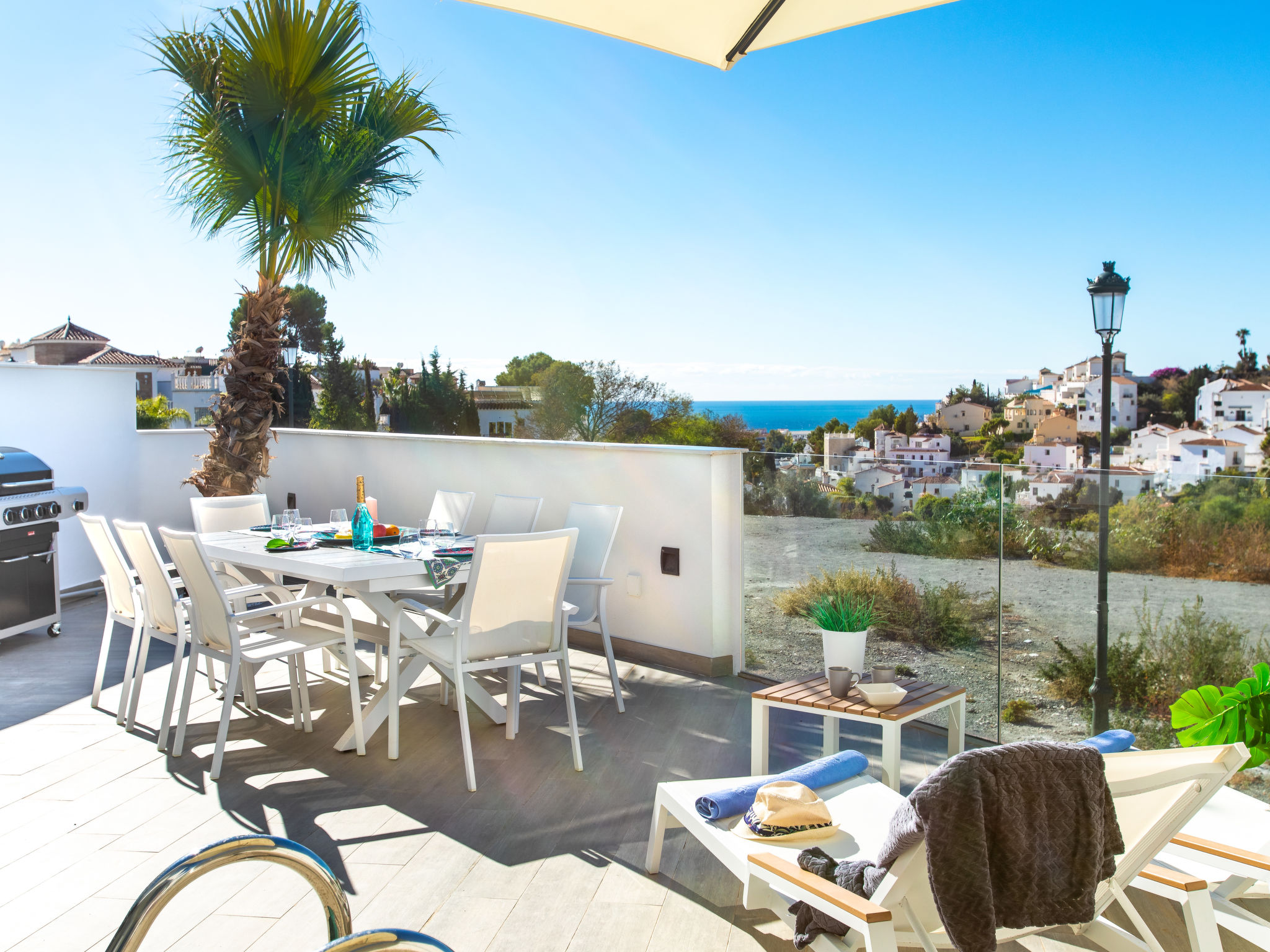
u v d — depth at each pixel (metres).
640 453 4.87
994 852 1.54
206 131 5.71
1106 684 3.37
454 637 3.34
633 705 4.15
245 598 4.49
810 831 2.23
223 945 2.25
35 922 2.36
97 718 3.92
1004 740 3.70
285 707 4.09
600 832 2.85
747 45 2.26
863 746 3.66
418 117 6.35
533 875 2.58
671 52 2.33
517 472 5.59
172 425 12.90
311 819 2.94
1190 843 1.96
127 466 7.00
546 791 3.16
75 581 6.56
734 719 3.95
